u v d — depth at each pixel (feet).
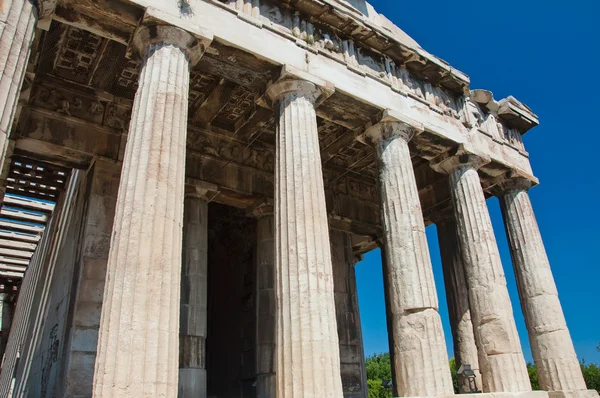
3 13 36.17
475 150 69.26
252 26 51.16
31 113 56.13
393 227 56.08
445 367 49.98
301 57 54.08
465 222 65.87
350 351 75.51
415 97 64.75
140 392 31.99
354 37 61.57
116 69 57.72
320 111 59.88
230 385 82.94
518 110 79.51
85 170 61.62
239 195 70.44
